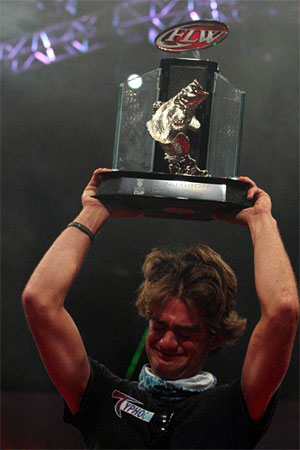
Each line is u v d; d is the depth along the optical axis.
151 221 7.49
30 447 5.38
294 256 7.06
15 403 6.93
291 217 7.11
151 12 6.88
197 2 6.79
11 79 7.43
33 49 7.25
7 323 7.67
